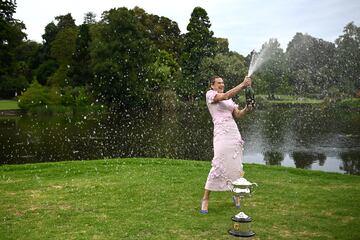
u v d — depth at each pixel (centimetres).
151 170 957
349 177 894
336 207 624
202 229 514
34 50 6538
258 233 501
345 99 3422
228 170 575
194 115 3769
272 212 596
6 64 4778
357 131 2652
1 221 557
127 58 4028
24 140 2397
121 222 546
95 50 4194
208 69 3944
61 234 501
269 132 2680
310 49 3403
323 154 1947
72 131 2809
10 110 4053
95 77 3984
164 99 4075
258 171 967
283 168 1008
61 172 946
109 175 898
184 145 2272
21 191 743
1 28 4584
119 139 2461
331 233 502
